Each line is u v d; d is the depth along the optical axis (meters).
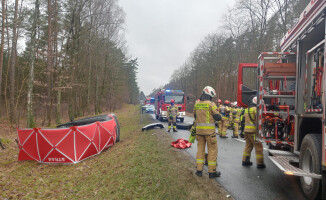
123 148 9.20
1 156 9.66
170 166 6.09
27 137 8.39
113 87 43.62
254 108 6.08
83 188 5.79
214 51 39.12
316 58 4.37
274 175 5.43
